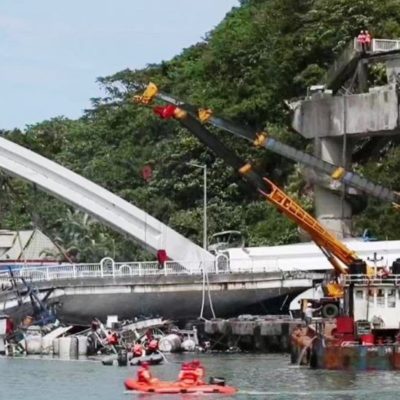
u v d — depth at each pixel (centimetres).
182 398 13462
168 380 15000
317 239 17150
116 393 14062
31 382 15338
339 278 17100
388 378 14612
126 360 17600
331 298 16550
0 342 19888
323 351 15475
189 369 14225
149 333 19350
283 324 19125
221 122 18525
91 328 19900
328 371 15400
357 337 15462
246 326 19388
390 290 15538
